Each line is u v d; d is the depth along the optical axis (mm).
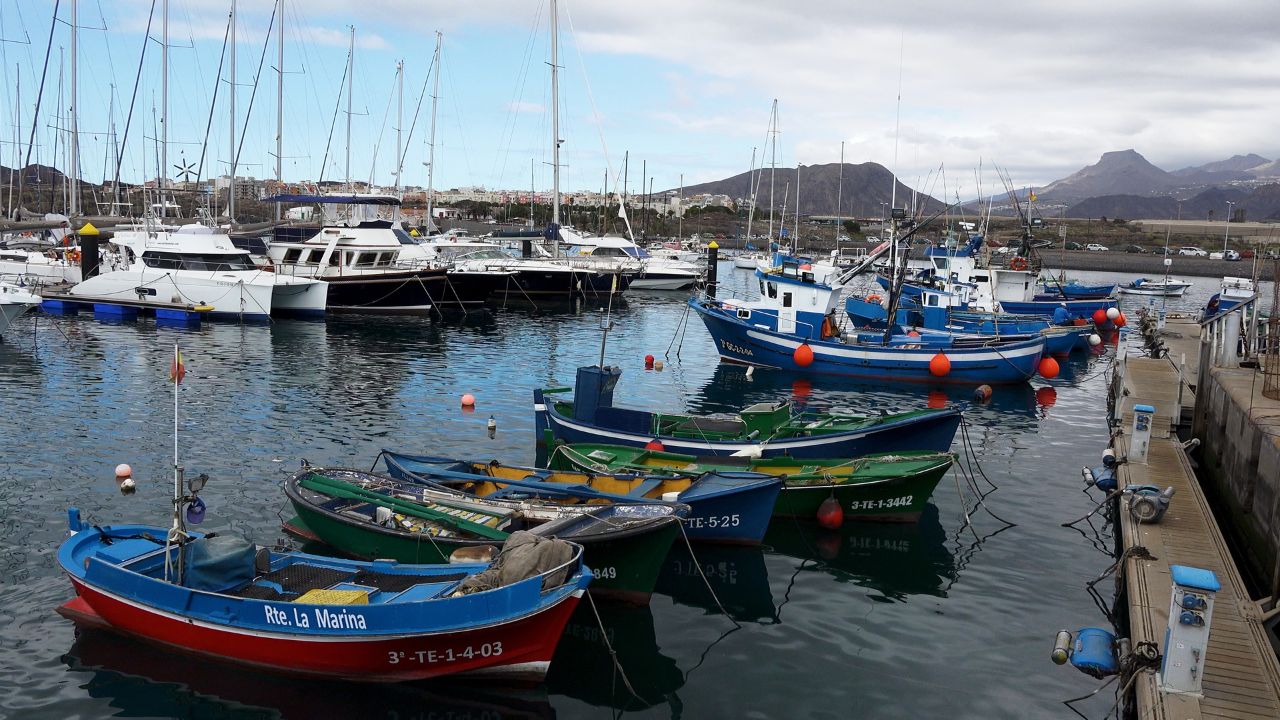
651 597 14375
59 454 20312
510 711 10969
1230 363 22500
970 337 38344
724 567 15633
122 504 17172
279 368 32531
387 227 53562
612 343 42844
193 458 20375
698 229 166250
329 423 24219
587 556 13195
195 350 35844
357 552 14492
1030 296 51938
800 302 37344
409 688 11242
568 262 62781
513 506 14367
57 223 46625
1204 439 22547
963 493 20141
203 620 11320
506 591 10727
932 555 16359
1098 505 19500
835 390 33156
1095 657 11648
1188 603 9703
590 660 12289
